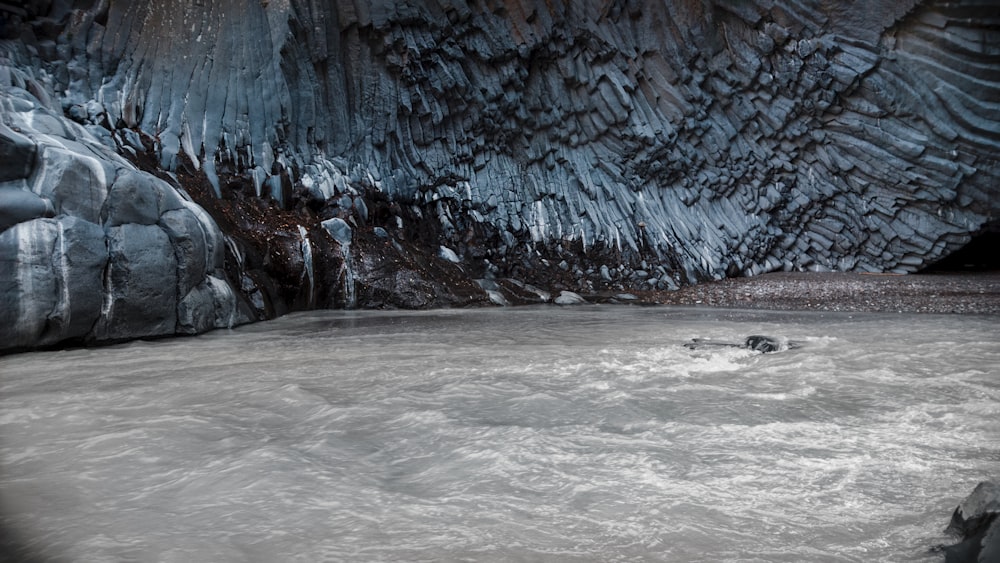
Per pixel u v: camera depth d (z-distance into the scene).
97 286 8.13
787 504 2.70
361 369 5.88
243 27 14.22
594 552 2.25
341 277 13.25
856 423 3.96
